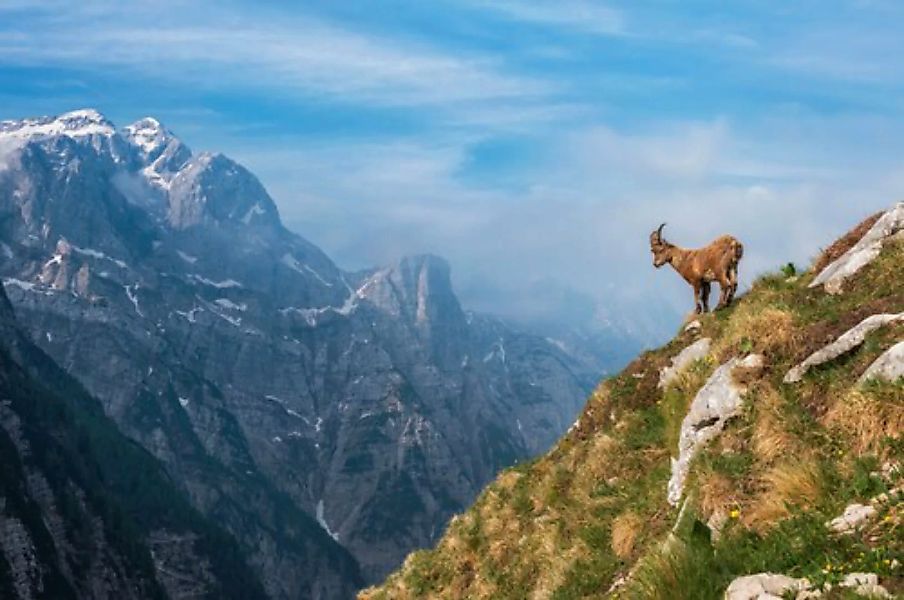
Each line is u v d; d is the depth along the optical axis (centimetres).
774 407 1223
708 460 1258
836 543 866
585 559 1438
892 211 1666
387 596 2247
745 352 1400
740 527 1034
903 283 1411
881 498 912
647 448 1653
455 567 2025
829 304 1488
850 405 1090
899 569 770
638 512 1409
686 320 2027
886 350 1144
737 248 1909
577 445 1964
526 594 1594
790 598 790
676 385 1658
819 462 1058
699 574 907
